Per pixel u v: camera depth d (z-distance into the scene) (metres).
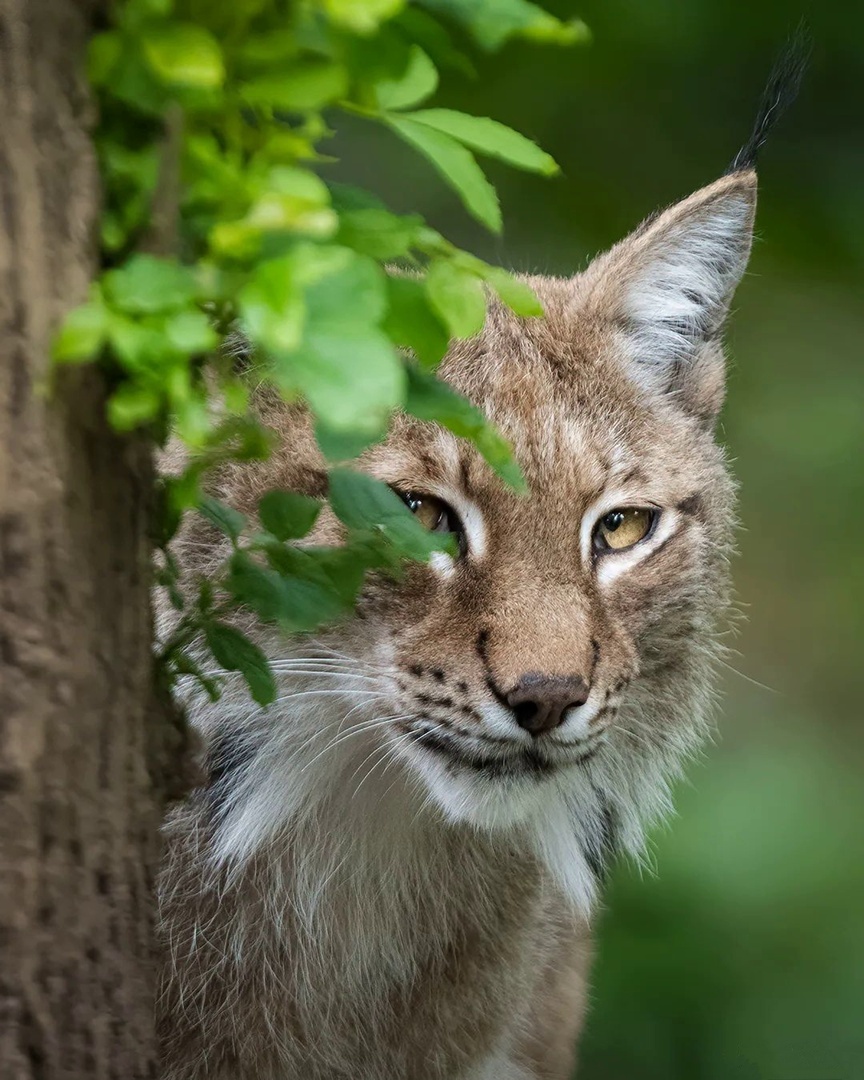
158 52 3.72
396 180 15.40
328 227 3.69
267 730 7.53
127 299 3.83
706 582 8.54
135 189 4.15
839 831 14.75
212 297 4.02
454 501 7.20
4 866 4.12
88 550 4.20
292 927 7.83
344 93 4.02
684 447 8.44
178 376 3.90
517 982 8.62
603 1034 12.80
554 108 16.66
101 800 4.36
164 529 5.08
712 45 16.69
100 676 4.30
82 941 4.35
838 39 16.91
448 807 7.22
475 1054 8.52
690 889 13.78
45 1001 4.27
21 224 3.88
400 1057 8.27
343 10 3.65
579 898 8.60
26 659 4.05
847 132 17.58
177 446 7.03
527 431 7.57
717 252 8.81
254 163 4.12
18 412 3.94
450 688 7.00
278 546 5.25
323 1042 7.99
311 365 3.59
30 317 3.91
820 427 18.48
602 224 16.75
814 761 16.08
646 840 9.09
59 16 3.89
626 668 7.49
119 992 4.51
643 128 16.95
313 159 4.30
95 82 3.97
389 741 7.35
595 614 7.39
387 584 7.15
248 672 5.49
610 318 8.40
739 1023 12.90
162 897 7.55
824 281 18.17
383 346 3.62
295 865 7.80
